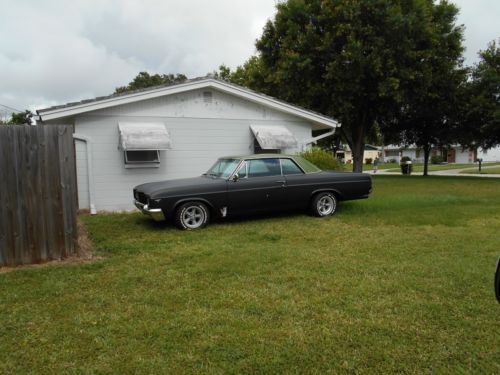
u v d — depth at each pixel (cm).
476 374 271
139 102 1046
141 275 480
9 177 515
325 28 1773
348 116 1875
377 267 496
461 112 2083
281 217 862
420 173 2936
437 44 1814
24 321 357
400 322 345
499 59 2009
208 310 376
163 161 1081
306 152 1188
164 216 737
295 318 356
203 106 1117
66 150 544
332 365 283
